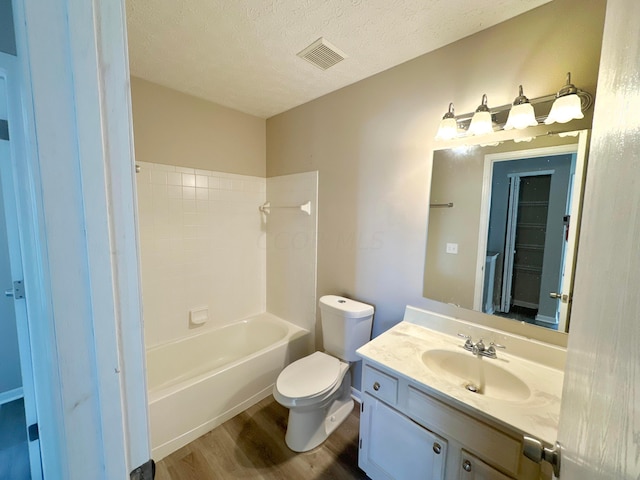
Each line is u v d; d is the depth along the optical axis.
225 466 1.51
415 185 1.64
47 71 0.33
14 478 1.22
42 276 0.37
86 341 0.38
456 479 1.04
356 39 1.44
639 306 0.29
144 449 0.44
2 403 1.70
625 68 0.41
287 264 2.54
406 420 1.18
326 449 1.62
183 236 2.19
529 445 0.63
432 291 1.60
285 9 1.23
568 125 1.17
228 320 2.52
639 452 0.26
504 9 1.21
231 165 2.42
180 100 2.08
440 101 1.51
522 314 1.32
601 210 0.49
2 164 0.86
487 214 1.40
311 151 2.23
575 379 0.55
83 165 0.36
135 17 1.28
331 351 1.94
